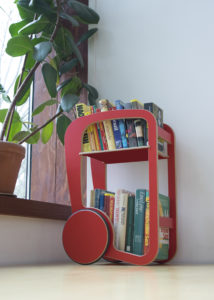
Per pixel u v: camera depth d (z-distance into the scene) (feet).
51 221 6.72
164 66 7.52
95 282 3.26
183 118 7.17
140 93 7.64
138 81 7.70
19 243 5.98
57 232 6.85
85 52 8.25
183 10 7.54
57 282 3.26
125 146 6.07
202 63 7.22
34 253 6.26
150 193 5.65
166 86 7.43
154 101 7.48
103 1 8.30
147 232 5.77
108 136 6.20
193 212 6.81
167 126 7.07
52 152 7.88
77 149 6.23
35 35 7.98
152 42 7.70
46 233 6.57
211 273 4.40
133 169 7.42
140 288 2.81
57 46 7.43
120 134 6.14
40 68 8.16
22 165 7.63
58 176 7.79
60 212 6.82
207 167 6.86
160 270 4.84
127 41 7.93
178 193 6.93
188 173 6.95
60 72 7.45
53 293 2.51
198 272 4.54
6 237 5.76
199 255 6.64
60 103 7.12
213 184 6.77
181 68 7.36
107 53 8.08
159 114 6.53
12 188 5.82
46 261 6.50
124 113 5.99
